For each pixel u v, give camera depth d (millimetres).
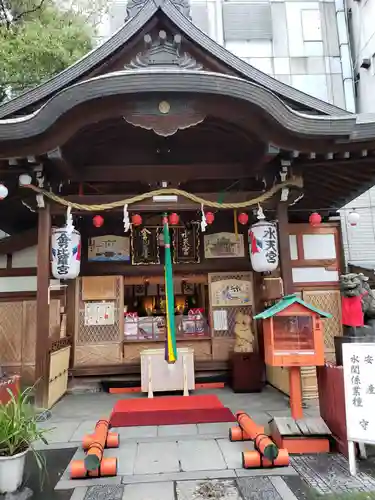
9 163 5477
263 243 6164
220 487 3332
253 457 3709
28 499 3213
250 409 5867
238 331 7574
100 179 6379
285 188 6195
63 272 5969
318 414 5531
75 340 7734
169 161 6742
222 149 6734
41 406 5758
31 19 9352
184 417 5438
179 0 5918
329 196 8078
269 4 12773
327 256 7926
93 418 5602
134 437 4668
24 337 7352
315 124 5426
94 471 3580
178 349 7031
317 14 12828
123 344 7852
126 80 4922
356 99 12430
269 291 7699
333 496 3154
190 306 10258
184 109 5254
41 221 6141
